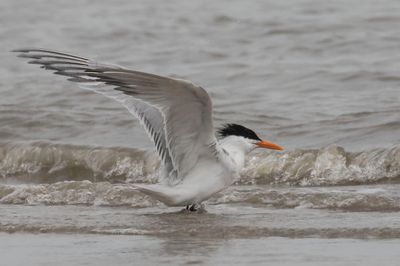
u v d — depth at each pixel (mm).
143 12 31656
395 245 9852
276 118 18469
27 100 21141
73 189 13680
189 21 29844
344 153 15008
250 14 29922
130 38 28188
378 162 14672
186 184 11844
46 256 9969
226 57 25250
